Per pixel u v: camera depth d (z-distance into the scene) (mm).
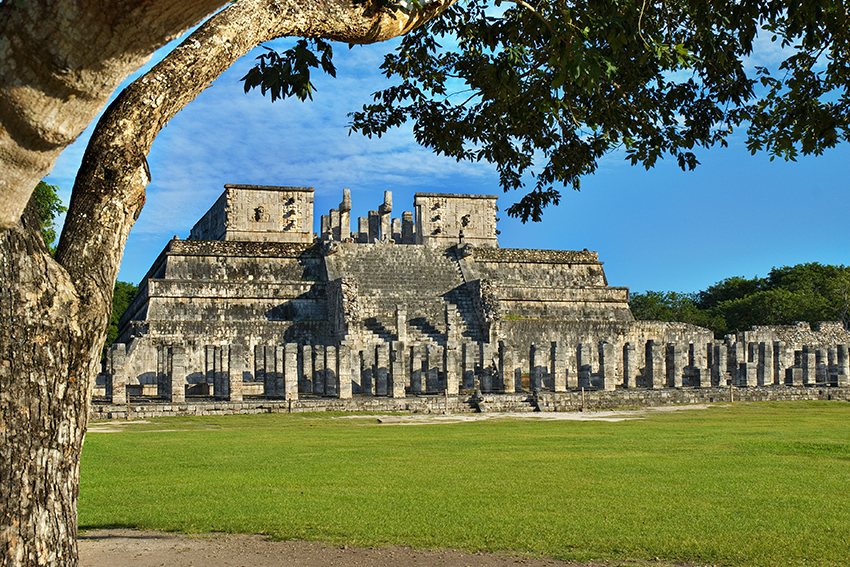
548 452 17828
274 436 22547
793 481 13492
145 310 48438
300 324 47688
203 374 41250
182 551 8984
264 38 5977
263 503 11633
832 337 54906
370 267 53000
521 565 8461
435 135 14617
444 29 13281
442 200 63312
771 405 35375
